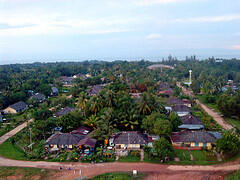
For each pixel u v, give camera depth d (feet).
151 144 197.57
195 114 305.94
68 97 435.53
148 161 169.48
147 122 216.54
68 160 172.76
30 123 254.06
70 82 634.02
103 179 143.23
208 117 264.72
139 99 289.74
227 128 248.32
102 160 170.40
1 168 158.51
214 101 383.65
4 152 187.73
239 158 171.32
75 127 237.66
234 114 288.51
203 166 160.76
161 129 198.08
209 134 201.26
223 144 169.68
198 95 465.06
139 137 198.80
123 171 154.30
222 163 164.96
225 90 478.59
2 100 343.05
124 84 421.59
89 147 192.44
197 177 145.59
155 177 146.10
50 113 273.75
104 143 205.26
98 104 259.19
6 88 415.23
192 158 174.19
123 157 176.96
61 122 229.45
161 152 163.73
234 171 152.25
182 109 303.27
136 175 148.25
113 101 265.54
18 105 342.23
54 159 173.58
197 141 193.67
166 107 319.27
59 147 196.34
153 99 262.26
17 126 262.26
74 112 250.37
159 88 504.84
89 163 167.43
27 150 192.65
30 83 469.57
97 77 588.50
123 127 235.40
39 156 177.17
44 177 147.02
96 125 231.30
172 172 152.46
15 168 158.71
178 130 233.96
